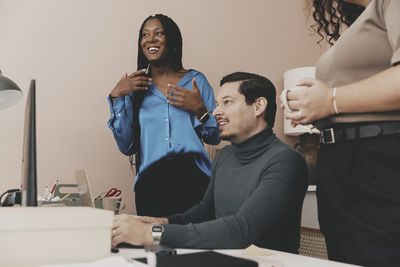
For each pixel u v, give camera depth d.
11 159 2.13
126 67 2.49
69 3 2.34
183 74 2.00
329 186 0.88
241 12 3.06
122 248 0.85
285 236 1.03
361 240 0.79
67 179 2.26
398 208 0.74
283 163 1.04
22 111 2.17
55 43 2.28
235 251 0.84
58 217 0.59
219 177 1.24
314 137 2.58
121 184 2.40
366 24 0.81
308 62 3.44
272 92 1.22
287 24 3.34
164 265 0.56
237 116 1.19
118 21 2.48
